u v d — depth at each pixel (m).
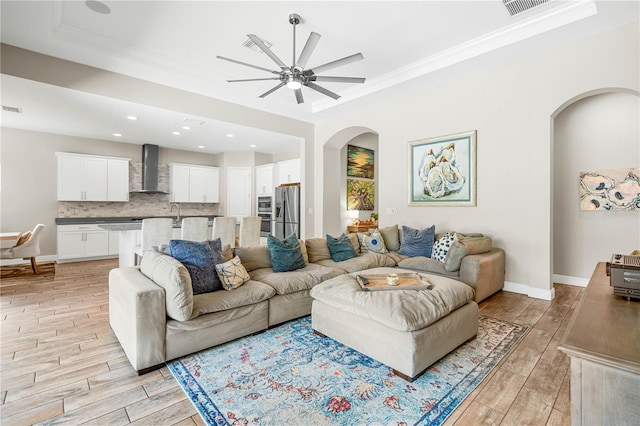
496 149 3.92
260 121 5.53
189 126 5.59
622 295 1.31
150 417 1.63
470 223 4.19
